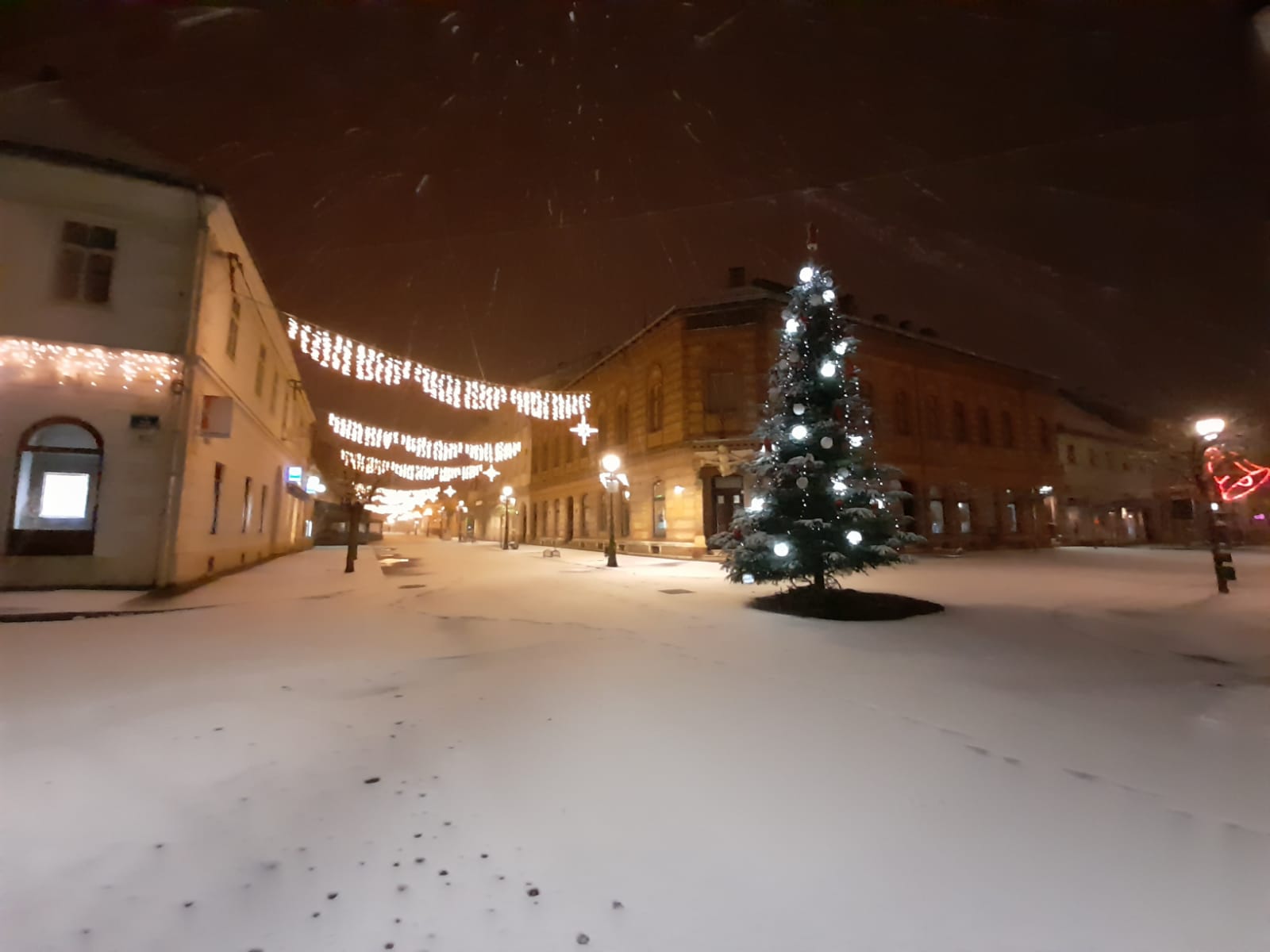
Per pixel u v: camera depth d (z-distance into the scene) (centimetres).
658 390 2422
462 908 235
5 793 327
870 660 645
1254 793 339
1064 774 363
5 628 804
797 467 1002
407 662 633
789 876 258
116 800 320
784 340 1074
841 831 296
